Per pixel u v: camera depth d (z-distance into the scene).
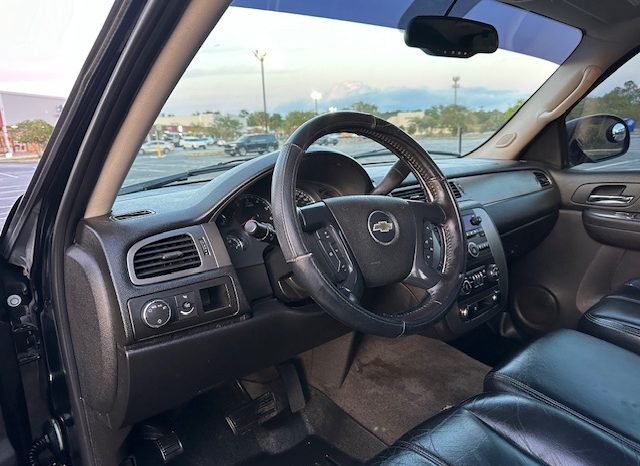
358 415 1.70
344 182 1.38
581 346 1.27
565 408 1.05
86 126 0.91
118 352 1.05
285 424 1.68
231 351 1.19
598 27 1.93
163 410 1.19
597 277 2.12
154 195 1.29
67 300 1.15
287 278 1.27
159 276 1.06
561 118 2.20
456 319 1.54
